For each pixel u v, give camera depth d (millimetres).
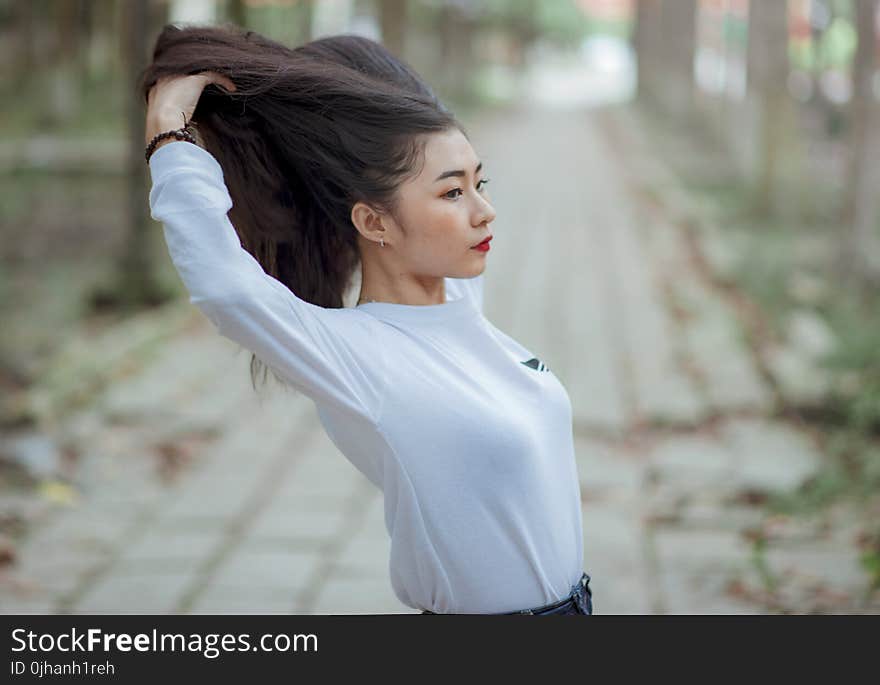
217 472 8773
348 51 3053
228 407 10281
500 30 70312
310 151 2854
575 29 96062
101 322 13570
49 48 34281
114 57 38031
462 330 2883
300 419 10039
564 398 2971
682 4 40406
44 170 25000
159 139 2740
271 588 6766
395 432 2707
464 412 2723
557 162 32438
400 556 2863
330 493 8391
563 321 13906
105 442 9297
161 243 16859
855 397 9859
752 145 24594
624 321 13867
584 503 8094
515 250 19062
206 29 2934
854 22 14898
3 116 31578
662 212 23594
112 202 22656
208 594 6660
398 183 2811
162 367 11484
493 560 2783
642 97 54844
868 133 14891
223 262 2596
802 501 8016
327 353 2672
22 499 8055
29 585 6730
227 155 2943
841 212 15133
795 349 11852
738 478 8500
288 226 2996
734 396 10516
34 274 16344
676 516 7832
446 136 2828
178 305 14156
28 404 9781
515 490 2766
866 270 14836
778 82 20969
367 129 2803
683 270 17312
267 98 2836
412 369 2750
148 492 8344
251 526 7758
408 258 2867
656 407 10219
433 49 55375
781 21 20812
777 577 6750
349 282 3176
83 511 7961
